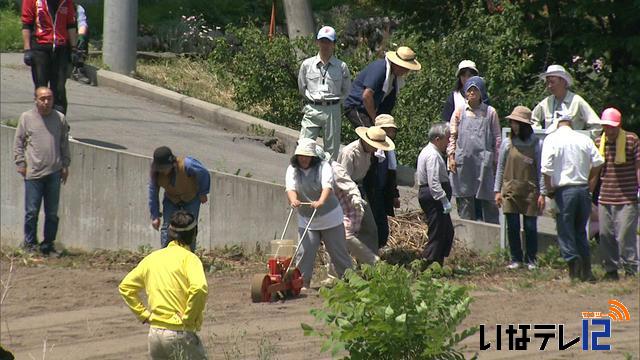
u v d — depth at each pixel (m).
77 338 37.94
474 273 48.12
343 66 52.84
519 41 68.88
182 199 45.62
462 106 53.19
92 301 43.34
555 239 51.28
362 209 44.09
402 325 25.02
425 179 46.59
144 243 53.12
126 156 53.41
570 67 73.75
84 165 54.47
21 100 65.00
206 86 78.50
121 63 75.69
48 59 55.91
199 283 27.88
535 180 48.38
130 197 53.41
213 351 35.25
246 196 51.72
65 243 54.97
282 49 70.56
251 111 73.00
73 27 56.62
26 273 47.59
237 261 50.50
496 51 67.06
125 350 36.31
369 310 25.50
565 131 46.81
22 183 55.88
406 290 25.53
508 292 44.84
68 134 54.28
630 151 47.31
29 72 73.06
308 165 42.78
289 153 65.75
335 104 52.75
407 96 65.56
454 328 26.33
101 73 73.50
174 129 64.69
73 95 69.19
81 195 54.59
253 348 35.69
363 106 49.78
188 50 88.81
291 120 71.38
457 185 53.31
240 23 97.69
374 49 86.19
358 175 45.56
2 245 55.03
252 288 42.25
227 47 72.94
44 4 55.53
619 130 47.59
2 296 43.59
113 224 53.91
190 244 29.16
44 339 37.78
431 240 46.62
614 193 47.66
